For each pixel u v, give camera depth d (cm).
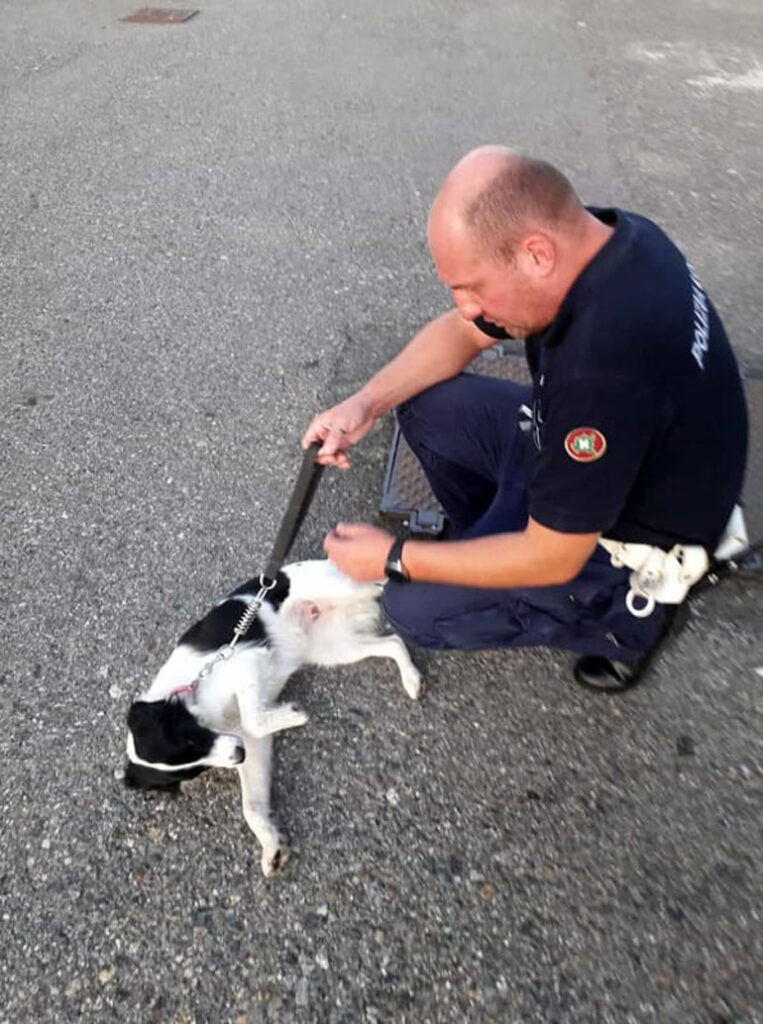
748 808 217
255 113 548
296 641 255
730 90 552
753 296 376
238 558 287
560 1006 187
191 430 332
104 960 200
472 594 216
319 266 413
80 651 263
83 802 229
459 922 202
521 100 547
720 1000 185
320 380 351
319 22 680
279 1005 191
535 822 218
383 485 299
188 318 386
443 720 241
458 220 161
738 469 184
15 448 328
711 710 238
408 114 538
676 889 204
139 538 294
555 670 249
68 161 506
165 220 452
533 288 165
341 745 238
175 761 215
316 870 213
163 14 707
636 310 159
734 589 263
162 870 215
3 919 207
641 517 185
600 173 466
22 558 289
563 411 162
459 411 239
